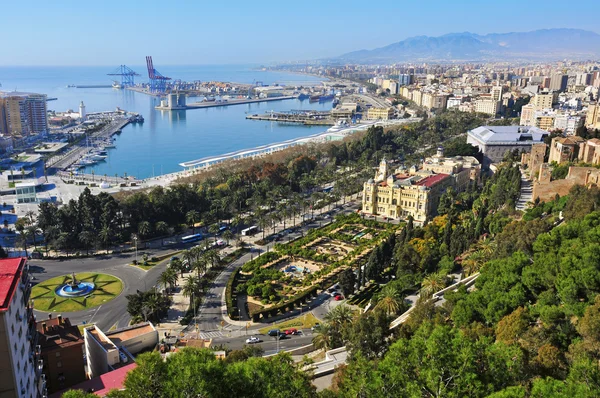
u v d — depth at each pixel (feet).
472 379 354.54
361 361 419.54
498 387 366.63
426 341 395.75
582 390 322.55
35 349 480.23
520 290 561.84
